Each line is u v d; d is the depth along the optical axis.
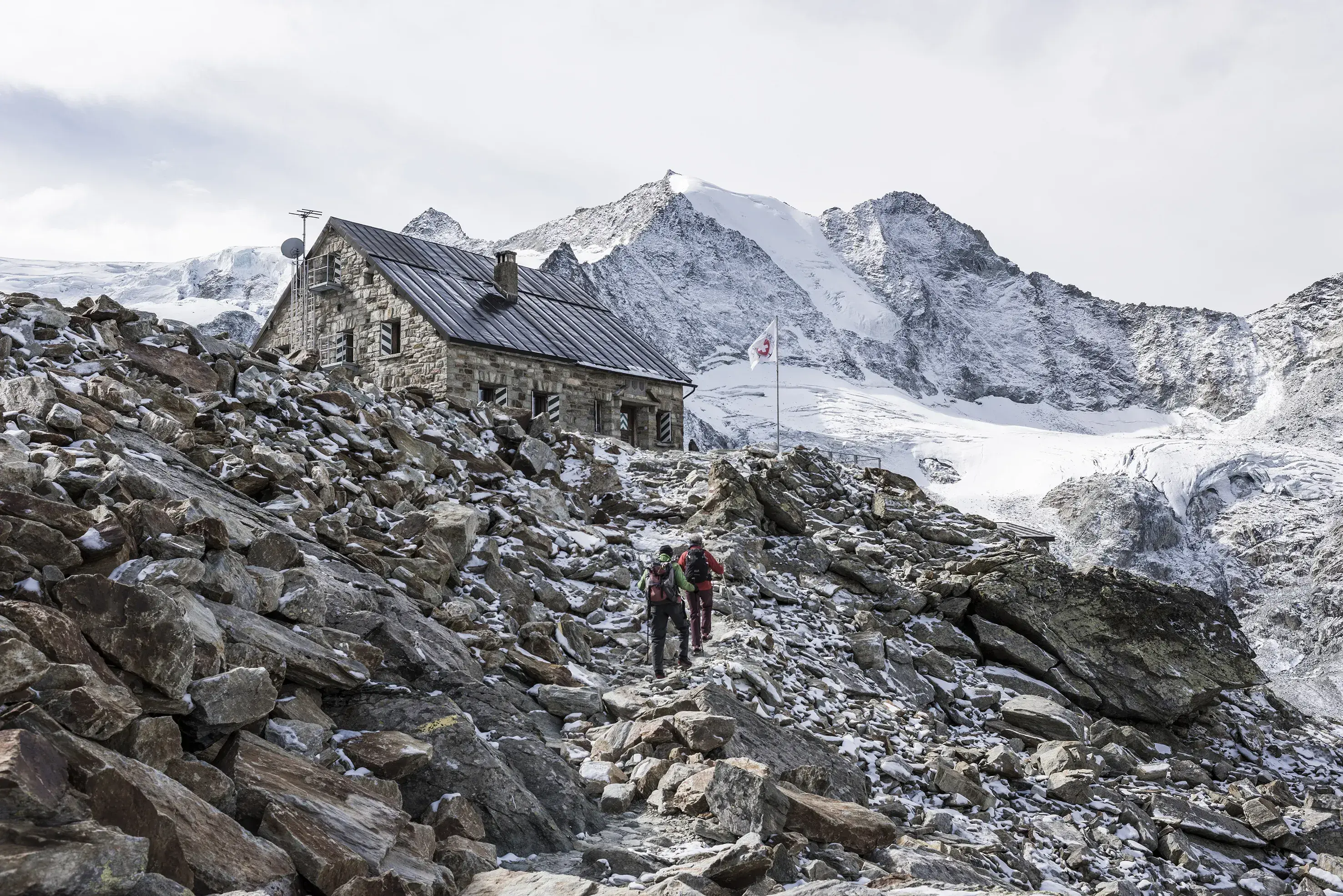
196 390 18.50
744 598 20.83
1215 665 23.58
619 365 47.97
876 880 9.22
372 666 10.71
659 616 15.74
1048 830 15.25
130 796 5.73
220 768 7.46
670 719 12.16
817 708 17.20
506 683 13.26
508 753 10.41
